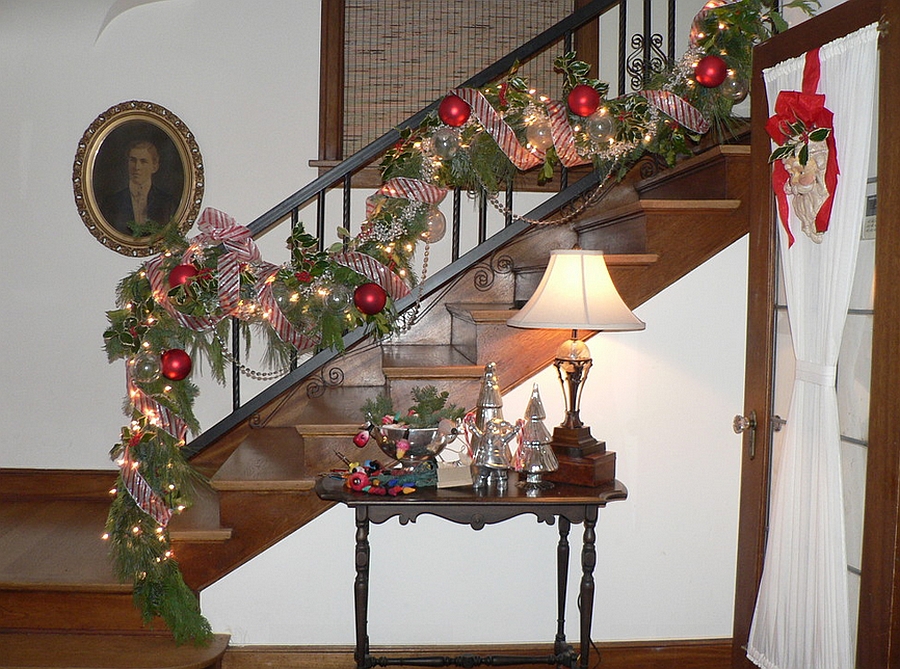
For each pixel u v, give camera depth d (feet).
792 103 8.15
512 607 10.43
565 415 9.77
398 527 10.28
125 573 9.64
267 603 10.19
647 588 10.46
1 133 13.62
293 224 10.71
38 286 13.84
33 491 14.01
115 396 14.01
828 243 7.87
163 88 13.84
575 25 10.50
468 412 9.78
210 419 13.94
